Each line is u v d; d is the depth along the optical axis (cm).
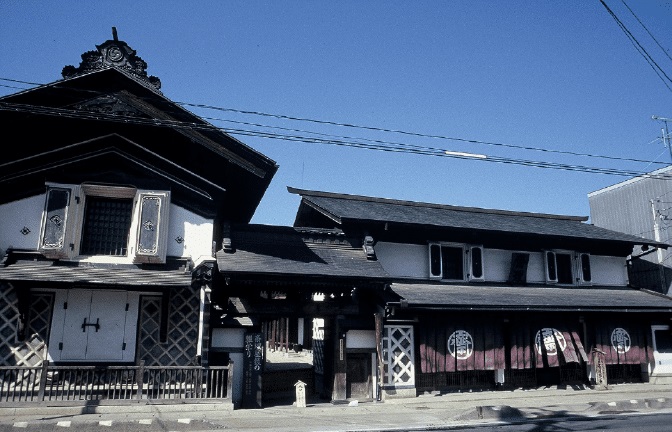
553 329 1878
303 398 1483
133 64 1612
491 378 1825
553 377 1912
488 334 1786
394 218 1917
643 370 2047
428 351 1688
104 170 1450
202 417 1252
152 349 1423
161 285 1329
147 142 1608
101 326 1407
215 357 1465
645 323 2052
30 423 1080
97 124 1559
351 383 1623
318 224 2230
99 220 1455
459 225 1997
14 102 1484
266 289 1561
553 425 1235
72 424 1095
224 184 1742
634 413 1448
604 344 1956
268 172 1669
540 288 2084
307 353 3000
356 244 1858
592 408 1488
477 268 2028
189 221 1510
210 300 1448
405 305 1588
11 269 1284
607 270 2300
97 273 1339
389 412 1415
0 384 1306
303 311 1584
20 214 1385
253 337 1491
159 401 1294
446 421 1292
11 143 1533
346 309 1639
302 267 1566
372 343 1655
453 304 1664
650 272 2581
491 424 1255
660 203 2608
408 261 1953
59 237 1362
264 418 1277
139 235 1410
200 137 1602
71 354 1370
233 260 1523
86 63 1571
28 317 1361
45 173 1406
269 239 1727
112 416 1211
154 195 1454
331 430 1152
